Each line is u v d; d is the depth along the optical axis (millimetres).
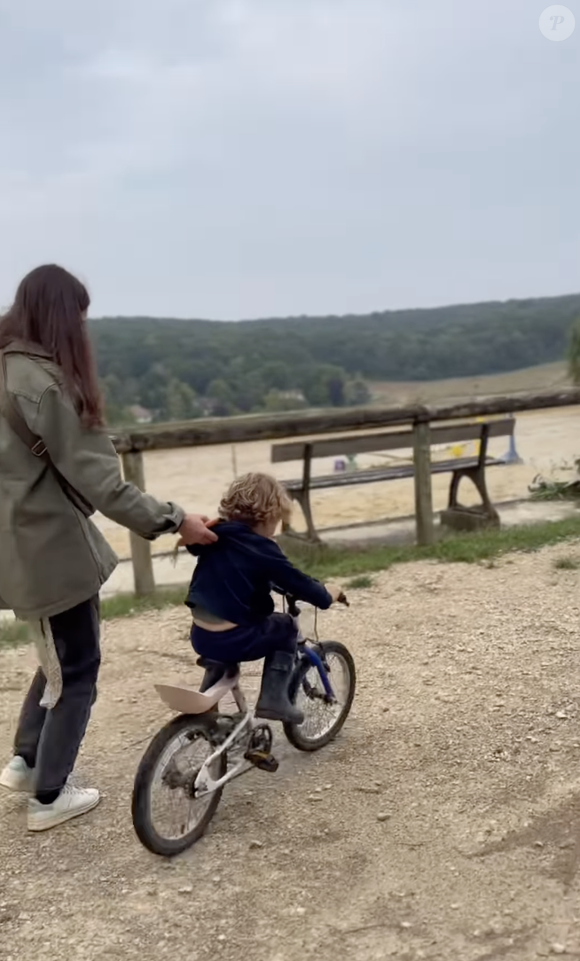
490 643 5387
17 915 3086
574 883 3059
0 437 3377
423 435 8156
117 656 5691
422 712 4500
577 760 3912
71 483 3334
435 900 3021
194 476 15180
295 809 3646
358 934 2881
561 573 6703
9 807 3836
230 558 3469
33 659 5738
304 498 8453
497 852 3270
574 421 19609
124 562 8719
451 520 9164
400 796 3705
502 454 14844
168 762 3328
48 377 3289
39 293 3328
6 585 3445
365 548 8336
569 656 5098
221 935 2922
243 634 3477
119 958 2844
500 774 3832
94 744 4383
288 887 3146
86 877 3285
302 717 3637
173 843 3346
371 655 5328
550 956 2719
